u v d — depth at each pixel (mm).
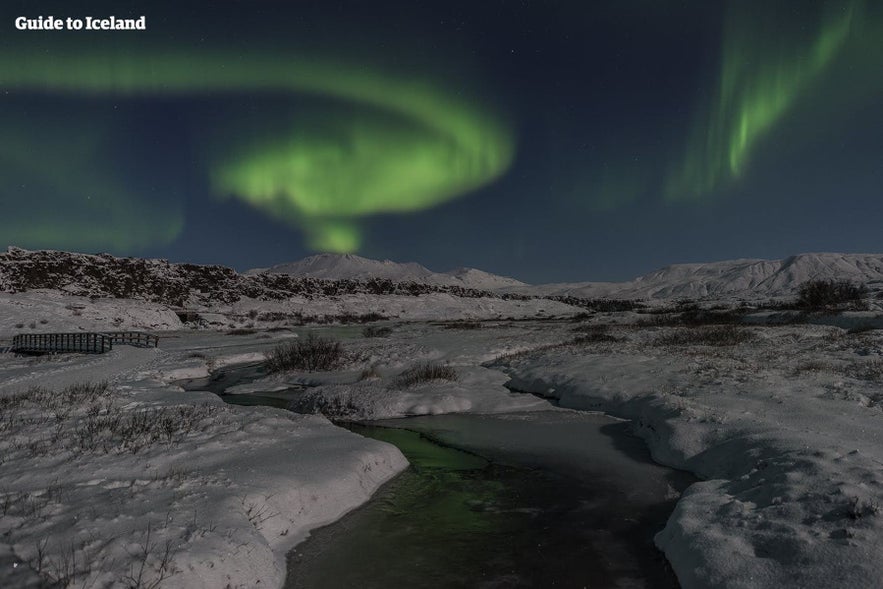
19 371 19438
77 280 66125
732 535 4727
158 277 76250
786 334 22000
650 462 8195
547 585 4617
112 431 8234
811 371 12047
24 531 4316
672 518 5562
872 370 11516
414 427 10922
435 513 6254
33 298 51812
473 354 21750
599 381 13375
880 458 6133
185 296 74562
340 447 7789
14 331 41750
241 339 38969
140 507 4941
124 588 3562
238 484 5797
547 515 6199
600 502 6602
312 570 4863
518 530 5773
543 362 17219
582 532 5719
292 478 6230
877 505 4465
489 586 4598
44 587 3439
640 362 15383
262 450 7426
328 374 17828
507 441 9672
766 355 15477
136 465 6477
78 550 3971
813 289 36375
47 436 7973
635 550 5277
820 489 5039
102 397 12008
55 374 18500
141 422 8969
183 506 5004
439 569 4898
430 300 94812
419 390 13750
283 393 15852
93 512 4758
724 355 16031
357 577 4746
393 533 5680
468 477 7625
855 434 7320
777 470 5812
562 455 8703
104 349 28484
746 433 7699
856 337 18328
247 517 5102
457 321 65562
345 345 26484
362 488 6762
